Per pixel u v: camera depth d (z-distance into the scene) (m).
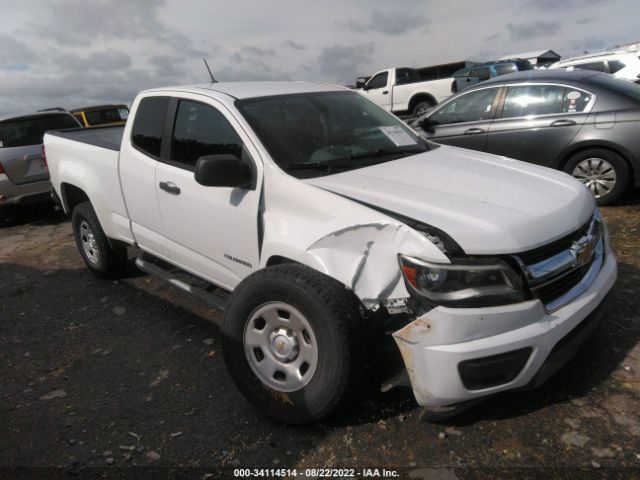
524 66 18.50
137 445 2.75
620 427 2.56
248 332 2.84
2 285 5.37
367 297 2.46
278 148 3.13
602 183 6.00
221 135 3.37
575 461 2.39
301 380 2.67
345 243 2.57
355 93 4.14
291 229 2.80
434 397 2.38
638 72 12.23
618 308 3.66
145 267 4.30
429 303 2.33
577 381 2.93
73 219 5.04
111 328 4.11
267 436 2.73
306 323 2.58
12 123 7.85
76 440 2.83
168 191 3.66
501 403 2.80
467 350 2.28
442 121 7.05
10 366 3.69
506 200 2.67
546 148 6.20
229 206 3.20
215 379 3.29
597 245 2.88
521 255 2.37
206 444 2.71
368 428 2.70
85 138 4.91
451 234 2.36
